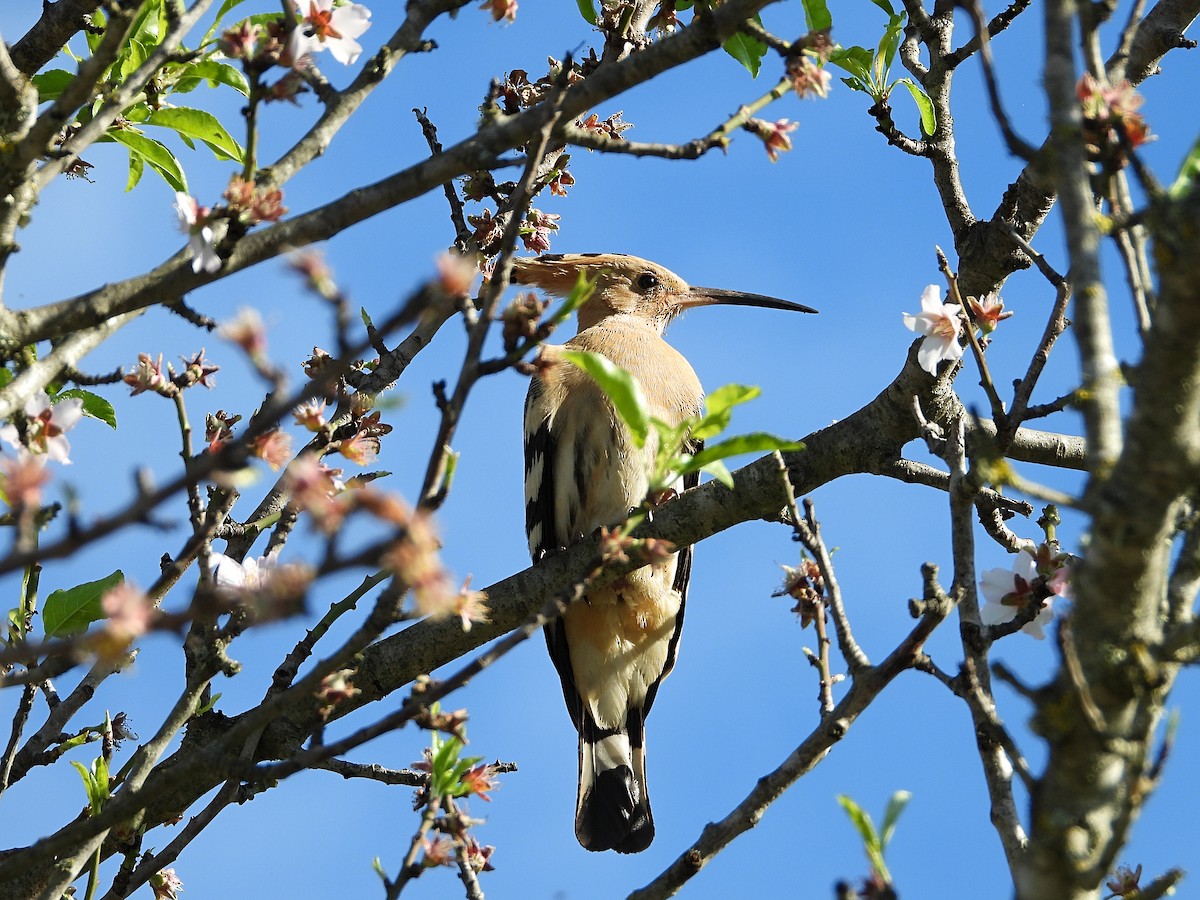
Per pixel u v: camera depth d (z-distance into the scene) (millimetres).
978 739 6191
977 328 8070
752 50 9664
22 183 6945
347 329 4949
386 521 4398
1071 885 5039
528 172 6000
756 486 9422
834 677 7527
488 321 5648
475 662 6000
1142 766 4875
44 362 6902
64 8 8359
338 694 6441
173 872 8461
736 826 6422
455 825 6668
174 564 6754
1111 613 5094
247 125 6645
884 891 5309
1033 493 5082
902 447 9719
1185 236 4855
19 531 4879
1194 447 4918
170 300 6945
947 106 10109
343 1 8594
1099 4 6465
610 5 9672
